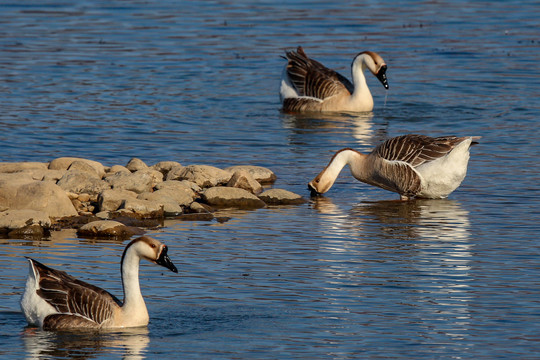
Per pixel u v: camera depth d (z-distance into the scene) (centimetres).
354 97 2809
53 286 1231
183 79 3106
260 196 1952
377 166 1962
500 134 2453
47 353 1139
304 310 1284
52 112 2644
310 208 1888
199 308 1292
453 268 1469
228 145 2373
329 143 2402
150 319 1252
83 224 1742
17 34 3769
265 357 1128
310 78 2862
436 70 3228
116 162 2181
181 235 1667
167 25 3978
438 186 1919
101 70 3195
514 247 1582
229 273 1442
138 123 2561
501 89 2956
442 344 1166
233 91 2986
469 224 1736
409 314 1268
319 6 4431
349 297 1335
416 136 1973
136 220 1755
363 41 3684
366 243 1614
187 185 1967
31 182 1814
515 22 4034
